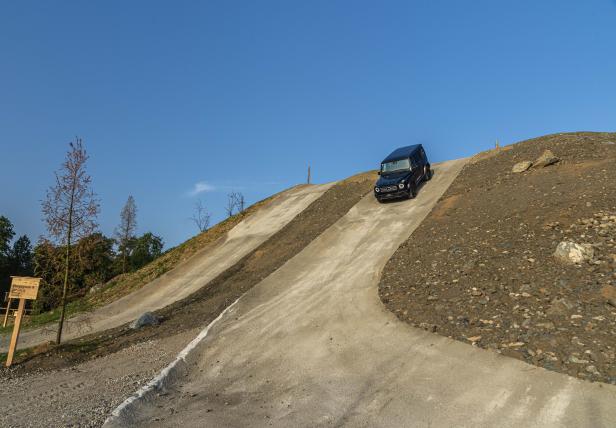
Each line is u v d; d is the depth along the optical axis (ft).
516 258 36.01
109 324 56.29
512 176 63.87
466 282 34.53
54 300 44.62
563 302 27.20
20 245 176.24
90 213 42.39
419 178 74.84
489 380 22.02
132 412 22.65
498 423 18.57
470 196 61.16
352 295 40.88
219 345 34.73
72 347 40.45
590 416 18.02
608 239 34.22
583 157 63.00
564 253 32.96
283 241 70.44
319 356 29.37
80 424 21.07
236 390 25.94
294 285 49.11
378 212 69.36
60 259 42.83
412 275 40.24
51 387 29.30
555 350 23.18
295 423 20.52
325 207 81.71
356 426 19.74
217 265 71.00
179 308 53.42
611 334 23.34
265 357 31.07
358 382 24.48
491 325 27.30
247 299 47.01
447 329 28.43
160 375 28.09
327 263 54.39
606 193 44.68
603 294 27.20
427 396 21.66
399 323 31.48
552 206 45.60
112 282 89.40
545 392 20.17
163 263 86.28
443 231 50.24
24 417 23.17
